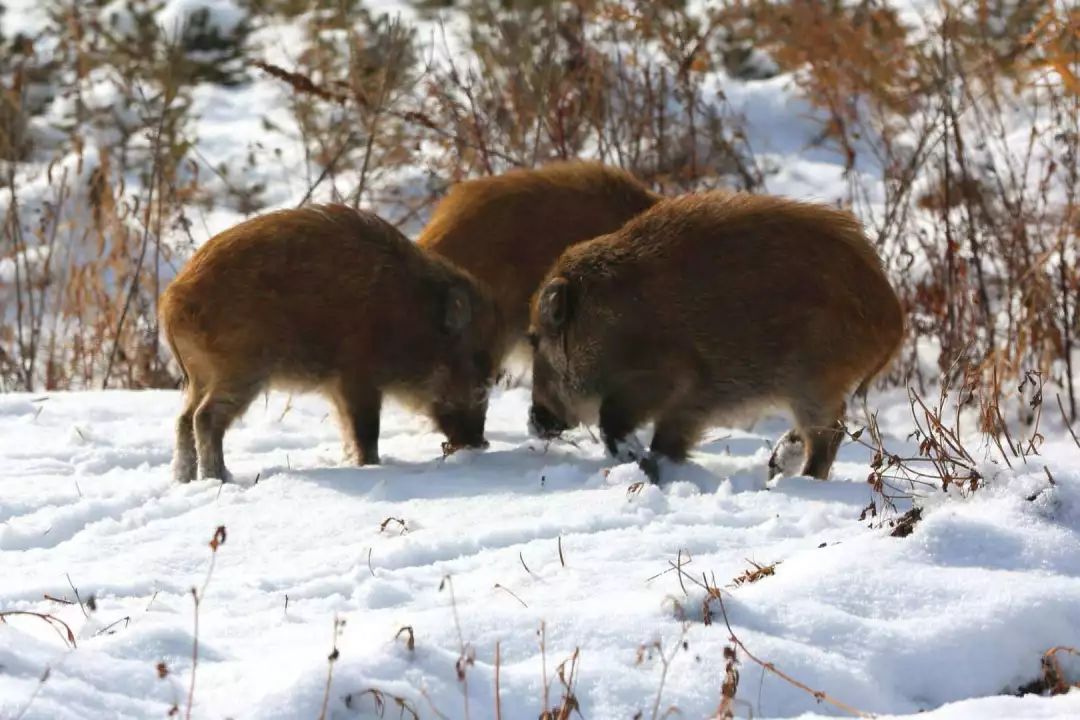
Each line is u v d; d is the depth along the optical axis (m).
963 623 5.50
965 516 6.33
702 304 8.30
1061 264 10.95
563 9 15.73
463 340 9.08
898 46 12.81
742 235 8.34
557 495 7.73
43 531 7.21
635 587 6.04
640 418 8.57
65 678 4.81
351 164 14.34
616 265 8.54
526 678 4.98
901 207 13.38
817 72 12.80
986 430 7.64
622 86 13.43
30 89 17.36
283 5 19.45
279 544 6.93
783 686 5.05
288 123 17.73
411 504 7.59
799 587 5.76
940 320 11.41
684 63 12.70
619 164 12.64
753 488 8.12
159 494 8.00
